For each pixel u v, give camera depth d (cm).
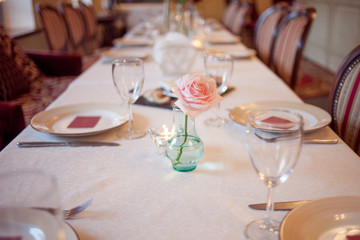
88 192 83
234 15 468
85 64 354
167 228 71
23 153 103
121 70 110
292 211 68
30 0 384
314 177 88
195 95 79
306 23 224
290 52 237
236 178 88
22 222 45
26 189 48
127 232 70
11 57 242
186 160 89
